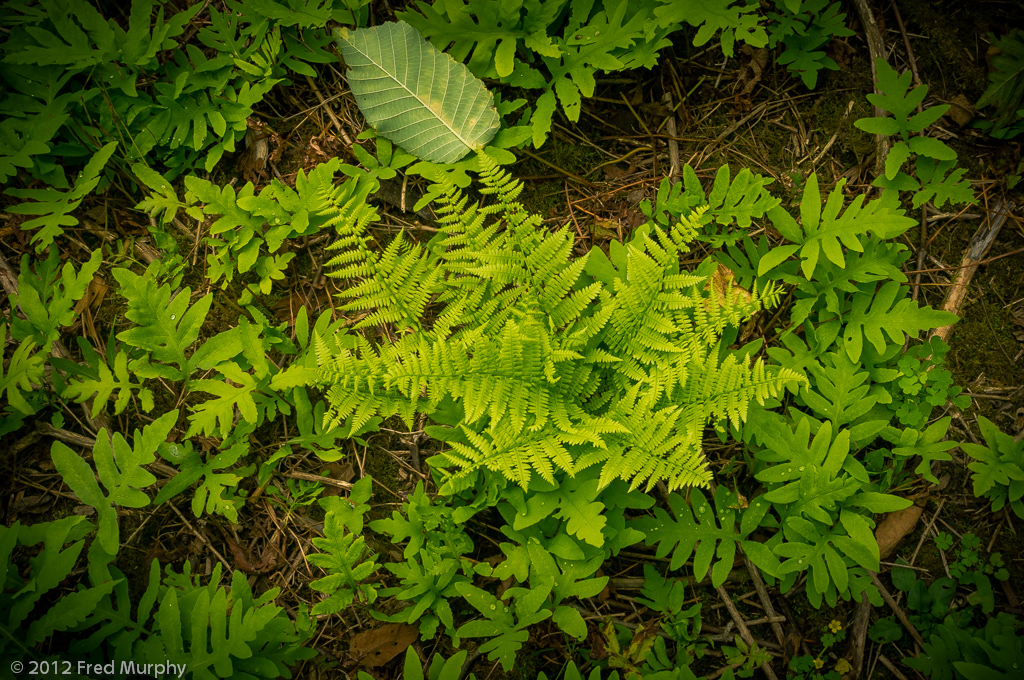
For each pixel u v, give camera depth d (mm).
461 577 688
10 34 700
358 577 667
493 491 678
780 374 626
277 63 719
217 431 712
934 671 687
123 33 702
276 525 715
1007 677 661
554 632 712
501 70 700
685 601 726
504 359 635
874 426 684
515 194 660
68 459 646
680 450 620
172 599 642
